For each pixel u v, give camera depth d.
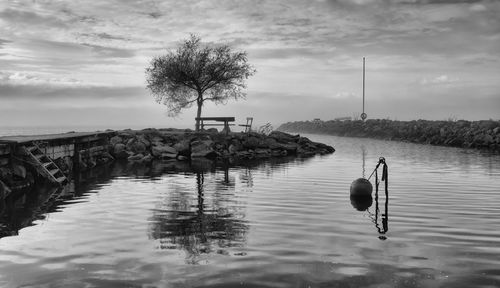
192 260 8.35
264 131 47.22
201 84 44.16
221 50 44.22
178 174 22.84
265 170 24.97
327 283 7.19
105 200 14.90
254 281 7.27
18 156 18.52
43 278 7.41
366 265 8.09
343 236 10.16
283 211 13.08
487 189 17.69
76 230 10.69
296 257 8.54
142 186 18.33
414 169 25.72
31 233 10.41
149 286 7.05
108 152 32.81
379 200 15.11
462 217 12.29
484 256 8.66
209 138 36.88
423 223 11.55
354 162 30.41
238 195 16.03
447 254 8.78
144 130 41.00
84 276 7.50
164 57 44.19
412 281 7.29
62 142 23.64
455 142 52.88
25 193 16.39
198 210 13.19
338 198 15.48
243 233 10.41
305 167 26.81
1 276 7.51
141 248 9.14
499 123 53.38
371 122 84.06
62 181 19.06
